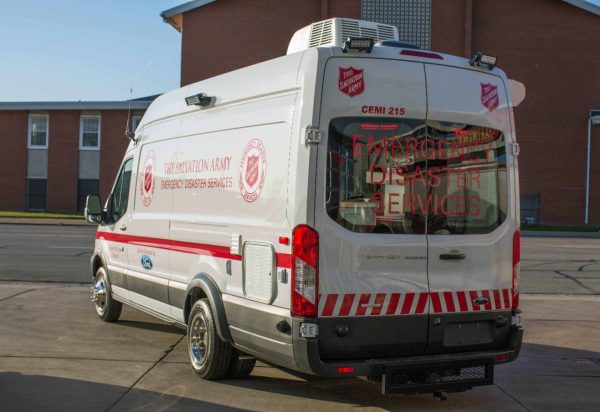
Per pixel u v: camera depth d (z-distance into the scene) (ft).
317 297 15.10
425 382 15.93
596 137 116.67
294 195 15.30
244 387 18.92
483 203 17.13
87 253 53.47
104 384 18.94
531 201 116.88
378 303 15.66
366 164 15.69
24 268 43.83
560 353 24.16
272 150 16.39
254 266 16.74
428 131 16.42
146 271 23.03
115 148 119.75
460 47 118.93
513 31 118.32
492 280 17.13
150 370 20.47
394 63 16.15
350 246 15.38
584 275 45.96
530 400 18.56
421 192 16.26
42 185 122.01
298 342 15.03
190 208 20.17
